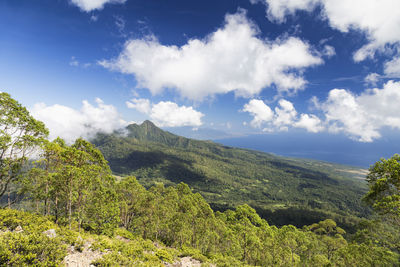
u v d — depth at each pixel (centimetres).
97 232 2673
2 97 2009
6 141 2028
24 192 2447
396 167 1465
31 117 2295
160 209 3912
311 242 4500
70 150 2223
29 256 946
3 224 1619
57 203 2556
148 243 2394
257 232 3922
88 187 2494
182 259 2286
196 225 4066
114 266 1281
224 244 4153
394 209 1462
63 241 1550
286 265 3709
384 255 1903
